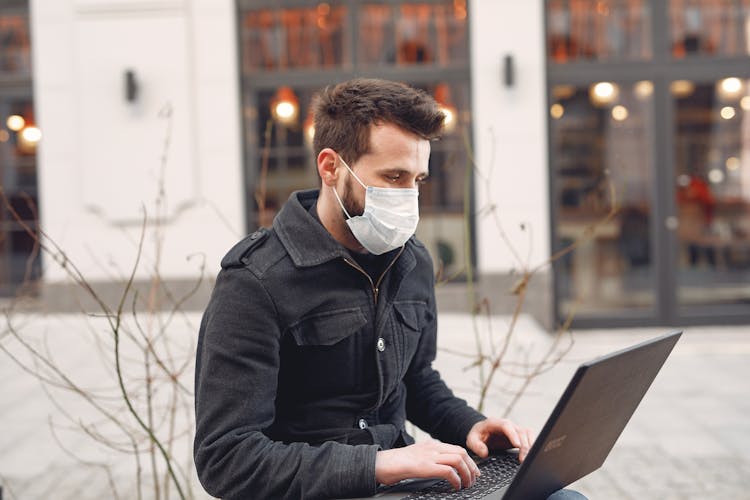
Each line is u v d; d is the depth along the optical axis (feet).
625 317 28.53
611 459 15.28
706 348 25.34
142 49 27.71
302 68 28.40
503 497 4.93
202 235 27.84
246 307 5.74
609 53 28.14
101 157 27.86
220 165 27.89
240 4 28.27
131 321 24.95
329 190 6.09
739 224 28.35
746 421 17.66
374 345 6.18
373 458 5.42
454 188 27.99
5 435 16.74
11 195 29.04
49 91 28.22
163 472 14.34
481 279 27.66
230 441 5.52
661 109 28.14
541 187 27.55
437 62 28.22
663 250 28.40
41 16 28.12
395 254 6.34
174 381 9.73
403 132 5.77
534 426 16.60
